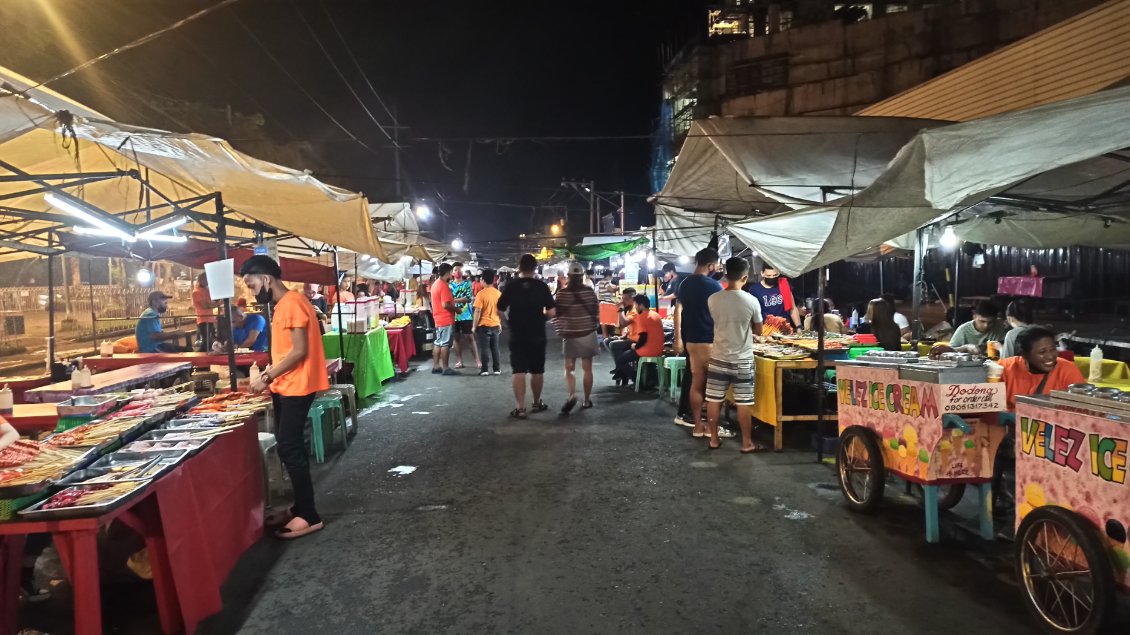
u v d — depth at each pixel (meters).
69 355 11.03
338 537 4.46
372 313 10.36
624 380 10.28
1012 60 8.95
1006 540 4.21
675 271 14.41
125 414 4.45
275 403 5.49
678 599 3.54
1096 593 2.80
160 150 4.90
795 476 5.62
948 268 12.45
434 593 3.66
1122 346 7.48
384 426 7.77
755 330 6.36
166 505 3.16
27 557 3.96
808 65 34.19
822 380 6.16
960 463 4.09
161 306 9.23
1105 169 5.33
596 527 4.56
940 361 4.30
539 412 8.35
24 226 7.16
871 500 4.55
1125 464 2.75
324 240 6.25
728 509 4.86
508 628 3.28
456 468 6.01
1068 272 10.01
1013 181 4.48
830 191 7.30
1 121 3.72
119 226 4.96
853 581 3.70
